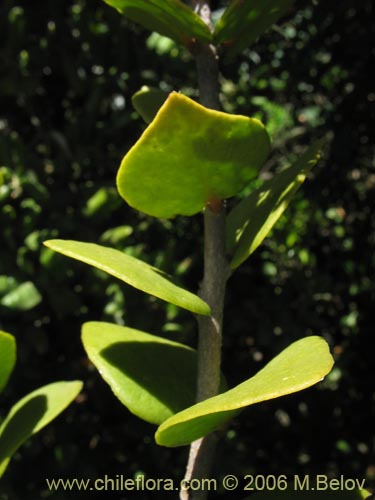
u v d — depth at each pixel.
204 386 0.13
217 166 0.12
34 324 0.27
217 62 0.14
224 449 0.29
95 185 0.28
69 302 0.26
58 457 0.27
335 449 0.34
